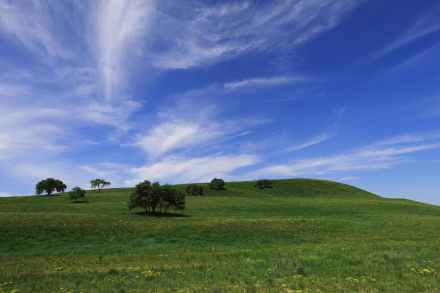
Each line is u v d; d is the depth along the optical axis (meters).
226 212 80.00
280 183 158.88
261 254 25.08
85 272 18.95
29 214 53.78
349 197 136.00
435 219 63.09
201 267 19.33
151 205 72.38
